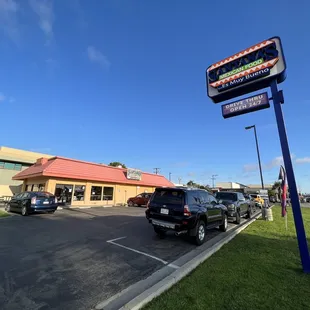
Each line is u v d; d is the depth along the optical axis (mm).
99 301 3350
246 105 6027
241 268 4562
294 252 5746
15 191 28953
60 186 19109
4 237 7199
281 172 10523
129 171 26391
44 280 4039
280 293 3494
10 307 3129
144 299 3213
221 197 12828
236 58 6238
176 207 6754
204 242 7250
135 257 5496
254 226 10359
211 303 3184
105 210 17000
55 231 8352
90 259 5262
